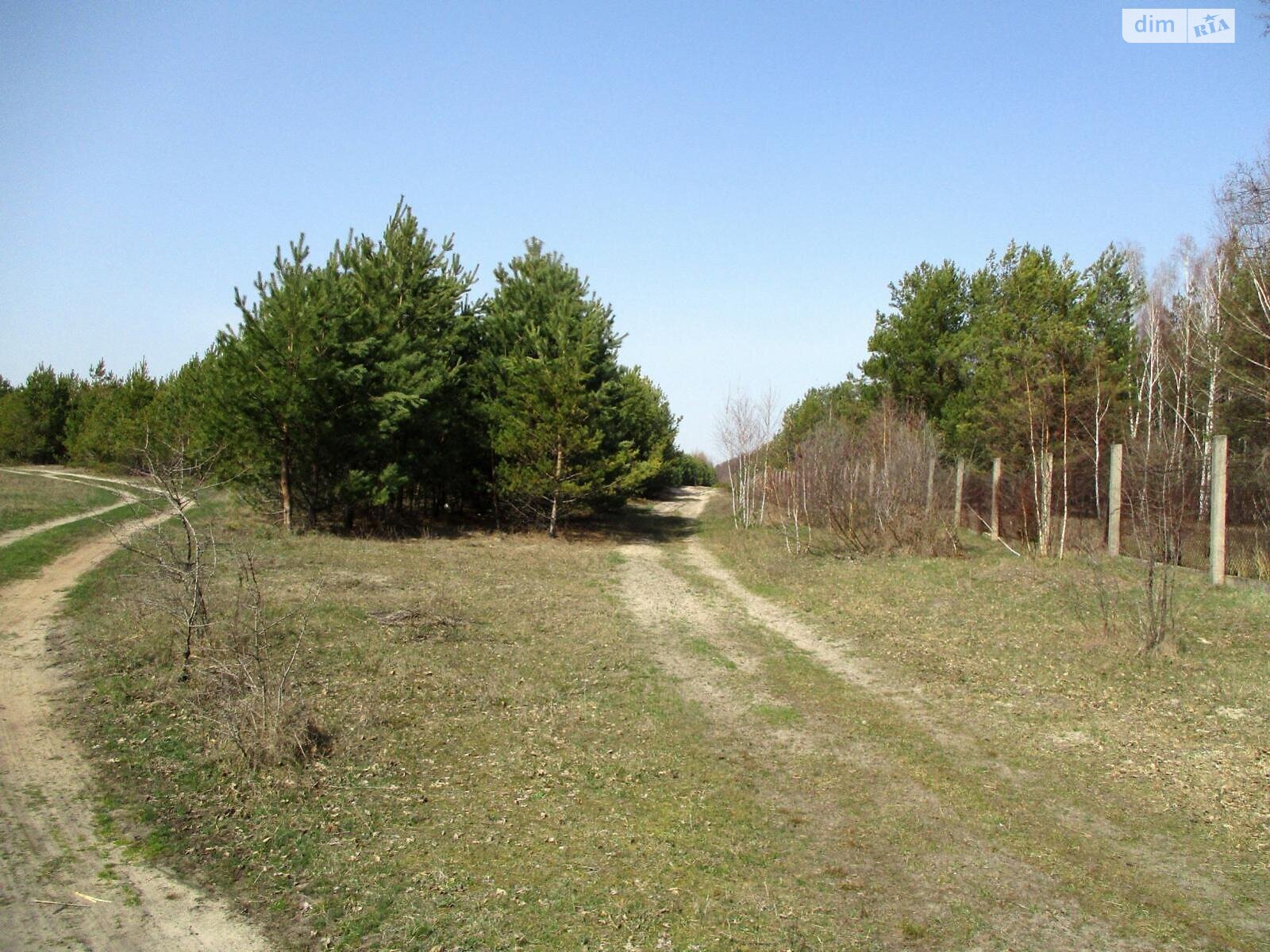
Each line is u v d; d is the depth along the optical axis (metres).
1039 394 23.53
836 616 15.68
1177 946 5.11
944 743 8.95
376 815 6.77
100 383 50.47
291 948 4.90
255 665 8.91
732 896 5.66
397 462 25.69
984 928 5.30
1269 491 17.98
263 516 25.81
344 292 24.09
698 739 9.05
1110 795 7.48
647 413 45.44
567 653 12.58
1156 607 12.17
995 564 20.17
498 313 29.69
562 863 6.05
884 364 36.06
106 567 16.44
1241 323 21.88
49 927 5.02
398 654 11.62
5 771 7.27
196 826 6.46
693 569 23.12
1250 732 8.73
